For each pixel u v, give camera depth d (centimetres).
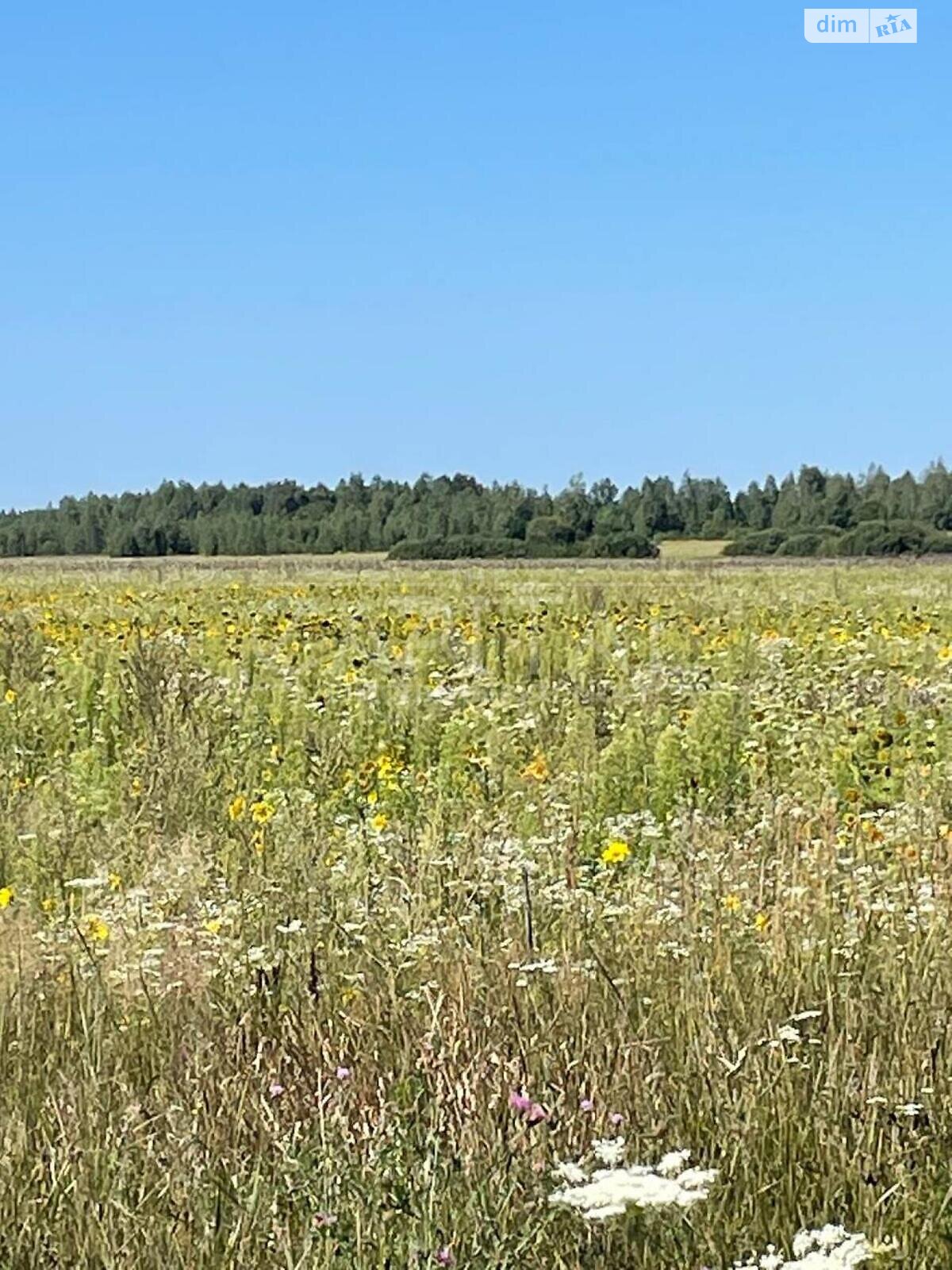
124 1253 420
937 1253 425
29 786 1121
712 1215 437
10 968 629
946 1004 558
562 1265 411
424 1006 568
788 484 11812
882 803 1011
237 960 625
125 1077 519
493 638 1934
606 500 12056
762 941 627
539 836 895
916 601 2950
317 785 1087
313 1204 427
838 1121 483
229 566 6669
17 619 2177
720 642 1838
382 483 12875
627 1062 514
